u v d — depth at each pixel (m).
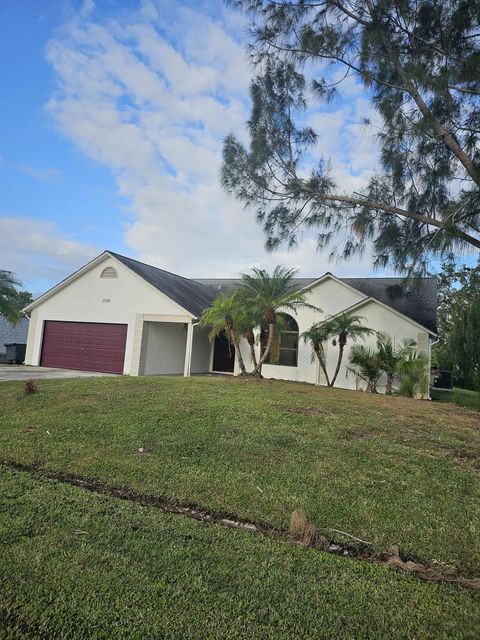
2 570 2.62
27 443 5.45
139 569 2.69
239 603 2.40
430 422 7.20
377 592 2.57
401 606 2.44
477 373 17.23
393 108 8.63
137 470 4.59
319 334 13.86
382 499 4.05
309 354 16.14
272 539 3.24
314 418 6.76
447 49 7.71
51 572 2.62
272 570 2.76
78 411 6.87
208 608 2.34
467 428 6.99
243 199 10.09
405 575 2.79
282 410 7.18
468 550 3.21
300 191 9.84
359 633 2.20
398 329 14.91
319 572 2.76
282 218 9.98
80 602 2.36
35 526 3.22
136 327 16.89
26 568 2.65
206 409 6.99
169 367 18.05
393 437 6.02
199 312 16.70
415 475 4.66
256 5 8.55
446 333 28.30
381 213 9.65
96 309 17.80
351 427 6.36
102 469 4.61
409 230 9.47
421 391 12.95
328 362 15.77
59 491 3.97
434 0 7.39
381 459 5.07
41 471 4.58
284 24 8.59
